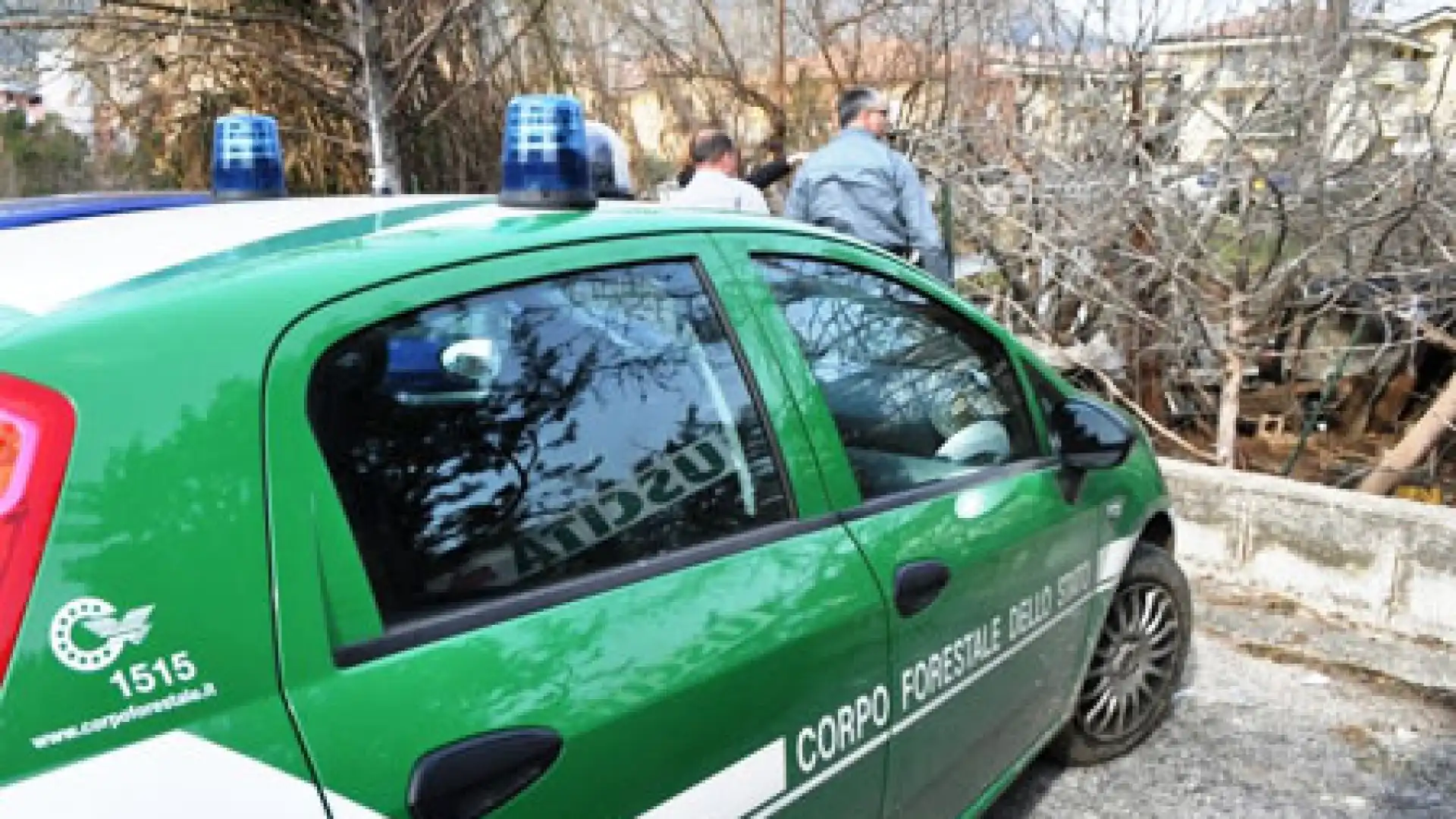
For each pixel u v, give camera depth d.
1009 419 2.71
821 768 1.90
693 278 2.01
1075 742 3.13
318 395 1.41
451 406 1.58
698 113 10.48
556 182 1.98
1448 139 5.04
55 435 1.19
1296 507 4.24
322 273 1.50
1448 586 3.91
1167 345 5.64
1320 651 3.93
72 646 1.13
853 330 2.31
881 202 5.08
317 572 1.34
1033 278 6.20
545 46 9.22
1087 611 2.84
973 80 7.65
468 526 1.54
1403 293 5.31
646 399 1.83
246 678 1.24
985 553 2.35
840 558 1.99
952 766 2.32
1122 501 2.99
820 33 9.00
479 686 1.43
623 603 1.65
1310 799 3.10
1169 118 5.65
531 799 1.42
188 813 1.15
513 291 1.71
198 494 1.26
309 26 7.09
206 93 8.23
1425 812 3.05
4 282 1.46
